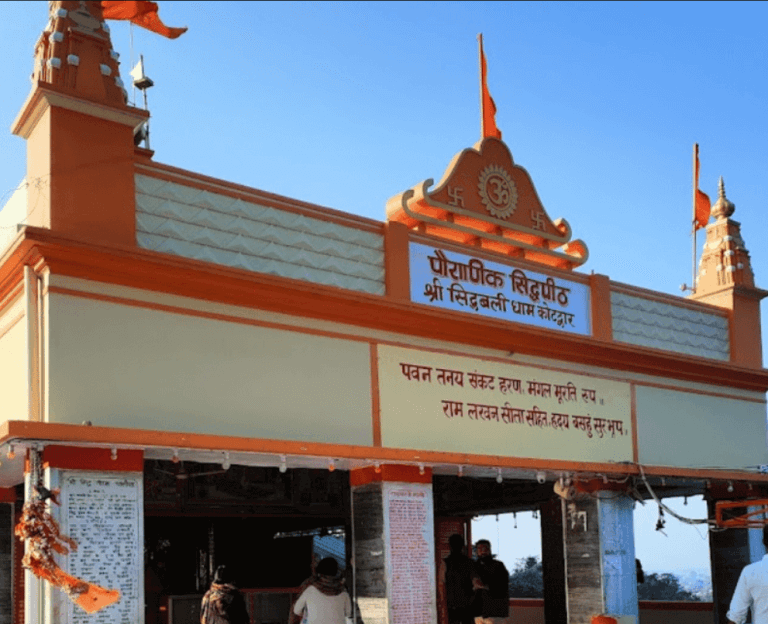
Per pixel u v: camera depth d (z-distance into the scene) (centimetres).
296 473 1511
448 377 1233
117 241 954
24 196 1026
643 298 1555
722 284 1723
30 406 891
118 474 881
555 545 1762
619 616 1252
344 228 1170
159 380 959
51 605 821
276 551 1747
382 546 1073
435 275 1256
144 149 1233
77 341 908
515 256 1388
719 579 1551
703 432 1595
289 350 1074
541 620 2012
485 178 1370
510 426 1292
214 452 938
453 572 1224
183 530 1627
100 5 1008
